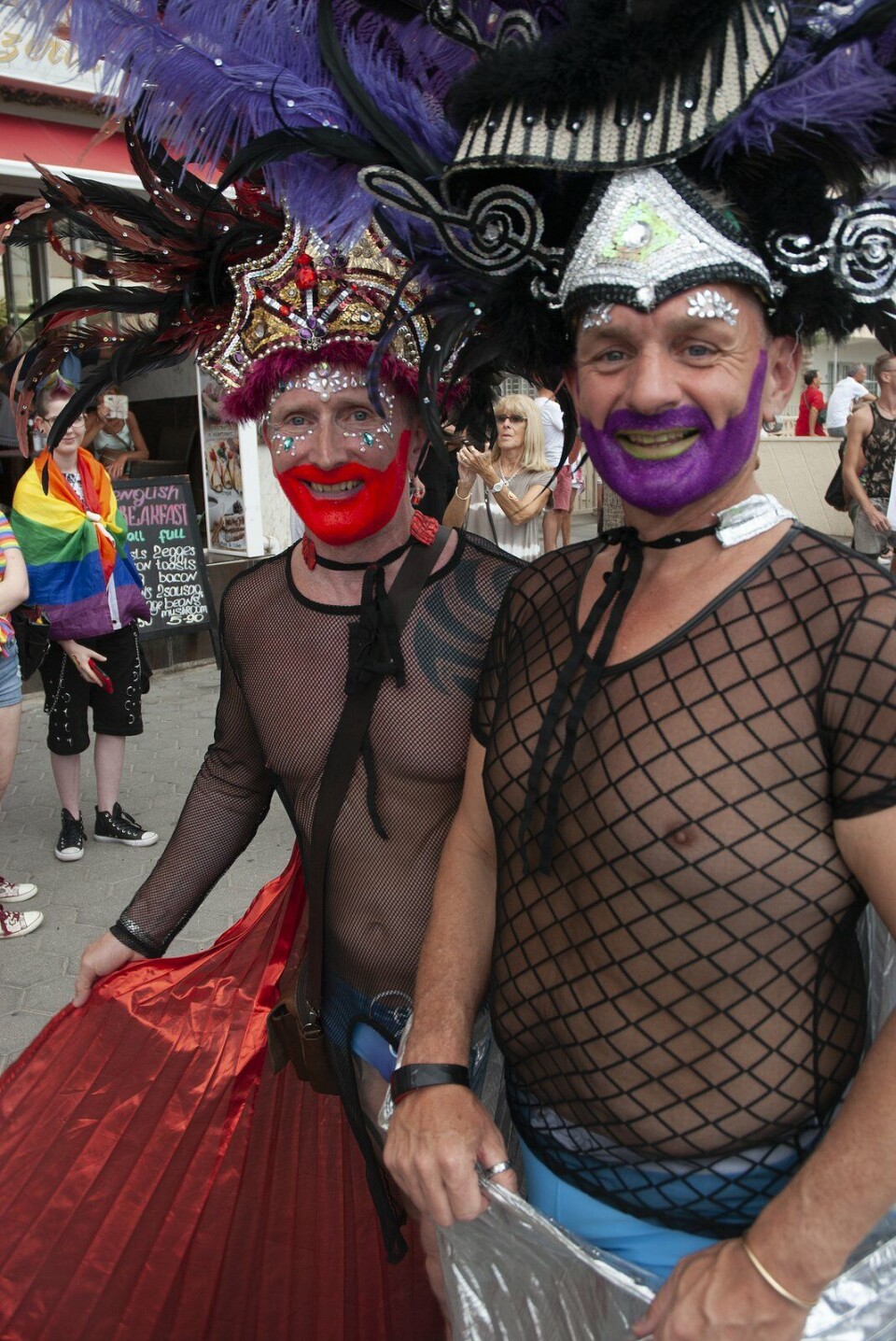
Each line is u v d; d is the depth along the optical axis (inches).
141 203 68.1
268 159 53.6
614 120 44.1
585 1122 49.5
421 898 65.7
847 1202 39.8
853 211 44.8
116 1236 76.2
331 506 63.8
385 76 52.2
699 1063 45.4
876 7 43.4
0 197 70.2
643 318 44.0
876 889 41.6
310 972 68.8
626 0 43.8
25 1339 74.3
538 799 48.9
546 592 53.1
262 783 75.7
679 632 45.1
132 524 258.4
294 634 67.4
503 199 48.9
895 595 41.9
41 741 227.9
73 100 211.0
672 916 44.5
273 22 55.4
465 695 64.3
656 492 45.1
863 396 429.7
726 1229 47.3
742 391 44.8
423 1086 51.2
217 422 303.6
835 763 42.0
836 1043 46.1
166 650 283.7
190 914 77.0
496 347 54.4
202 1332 75.8
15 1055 119.0
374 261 61.7
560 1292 49.2
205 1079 77.3
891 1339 42.9
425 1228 66.2
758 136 43.8
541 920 49.8
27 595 141.9
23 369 72.4
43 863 169.3
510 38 50.7
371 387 56.2
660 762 44.3
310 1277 77.6
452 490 82.7
